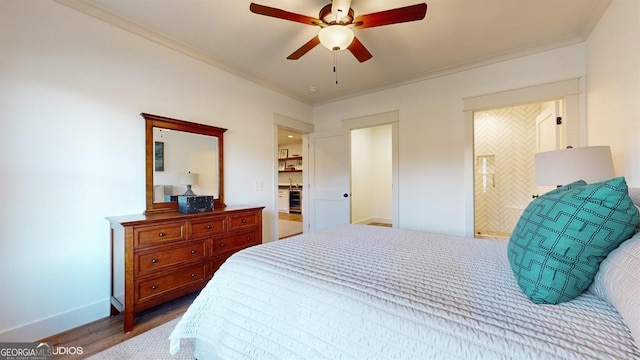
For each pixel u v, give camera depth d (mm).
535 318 754
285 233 5105
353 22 1780
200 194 2773
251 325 1132
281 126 3844
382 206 6344
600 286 796
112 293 2068
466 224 3031
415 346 771
